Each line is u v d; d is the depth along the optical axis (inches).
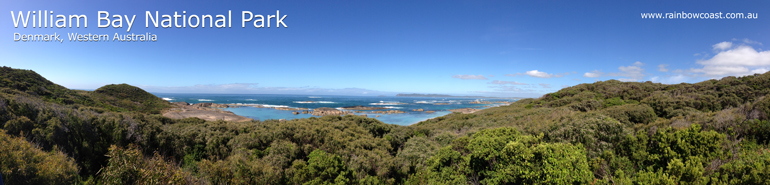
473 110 3201.3
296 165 462.6
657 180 223.1
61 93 1563.7
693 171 221.6
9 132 366.3
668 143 302.4
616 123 407.8
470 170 412.8
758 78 921.5
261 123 826.2
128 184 283.4
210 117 2011.6
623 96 1336.1
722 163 257.1
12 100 438.6
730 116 388.5
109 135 486.3
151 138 526.6
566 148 312.7
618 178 278.4
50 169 297.0
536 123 667.4
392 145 786.8
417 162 572.4
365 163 512.7
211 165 385.4
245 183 391.2
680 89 1130.7
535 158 316.5
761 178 198.7
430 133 916.6
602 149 383.6
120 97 2368.4
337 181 426.0
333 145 619.5
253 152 537.0
